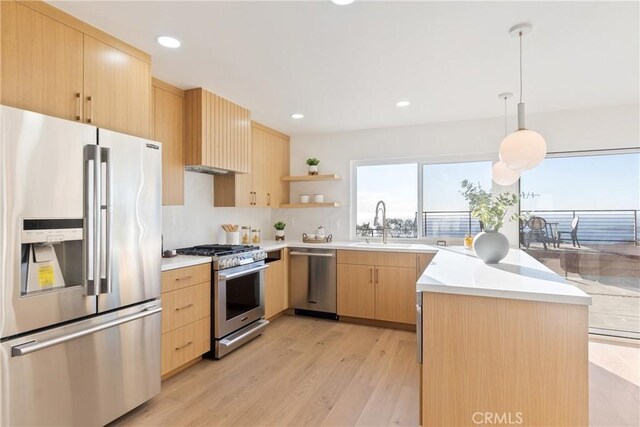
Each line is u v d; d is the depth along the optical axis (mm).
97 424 1881
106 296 1931
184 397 2330
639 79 2795
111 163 1949
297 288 4199
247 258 3309
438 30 2049
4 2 1611
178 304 2582
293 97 3266
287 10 1841
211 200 3812
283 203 4715
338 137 4637
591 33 2076
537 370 1587
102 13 1864
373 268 3832
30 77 1702
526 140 1950
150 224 2207
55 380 1695
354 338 3457
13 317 1539
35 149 1619
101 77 2037
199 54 2361
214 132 3168
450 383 1726
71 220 1763
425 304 1768
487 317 1663
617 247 3551
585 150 3574
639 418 2115
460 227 4168
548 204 3791
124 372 2033
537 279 1842
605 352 3117
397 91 3084
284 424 2041
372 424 2039
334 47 2266
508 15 1891
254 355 3025
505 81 2844
